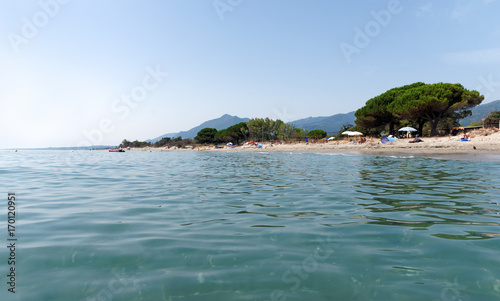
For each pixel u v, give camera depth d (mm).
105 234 3879
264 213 5012
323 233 3818
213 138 98375
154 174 12266
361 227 4047
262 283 2469
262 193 7051
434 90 33156
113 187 8445
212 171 13406
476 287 2348
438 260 2889
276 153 35219
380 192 6793
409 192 6703
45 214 5062
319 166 14297
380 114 41375
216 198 6484
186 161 22547
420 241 3434
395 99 38406
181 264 2875
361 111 43562
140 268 2791
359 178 9383
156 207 5590
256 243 3469
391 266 2771
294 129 79500
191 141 101250
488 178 8656
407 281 2469
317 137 66312
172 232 3949
